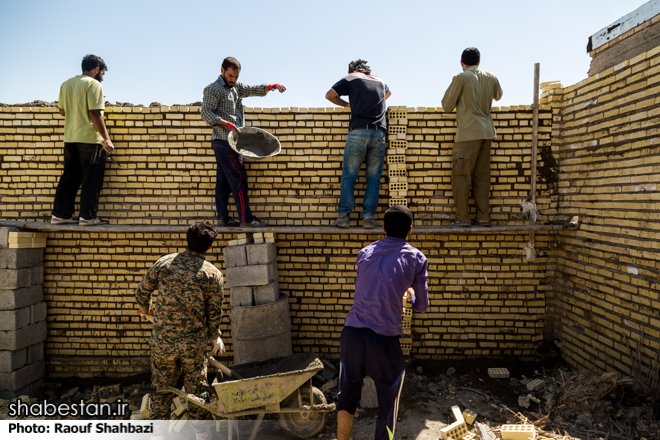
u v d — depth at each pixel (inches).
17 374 183.0
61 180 187.3
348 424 121.8
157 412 140.7
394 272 120.0
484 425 147.7
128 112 196.9
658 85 143.2
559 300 199.0
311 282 202.7
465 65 192.5
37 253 195.3
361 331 118.0
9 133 196.4
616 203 162.7
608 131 167.5
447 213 199.0
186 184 198.8
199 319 136.5
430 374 195.6
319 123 198.5
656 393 145.4
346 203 186.4
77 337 203.3
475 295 201.5
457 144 188.1
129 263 200.8
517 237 199.2
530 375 194.1
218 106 185.0
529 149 196.4
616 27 179.0
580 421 146.4
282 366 155.0
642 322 150.5
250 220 189.8
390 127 195.6
